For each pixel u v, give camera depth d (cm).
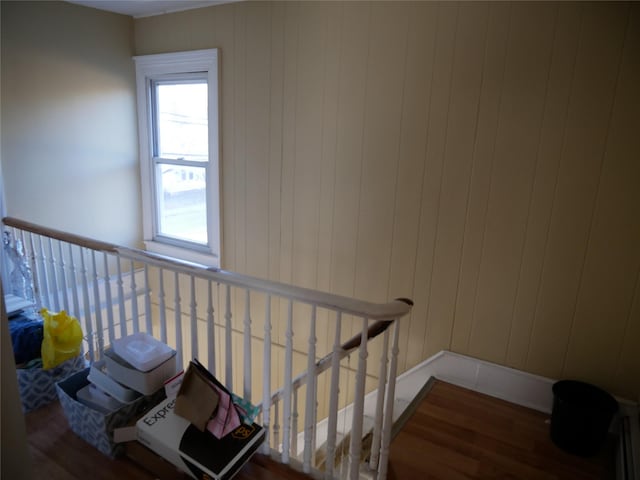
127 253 200
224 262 334
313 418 165
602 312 210
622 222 200
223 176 320
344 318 281
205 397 167
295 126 280
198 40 310
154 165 359
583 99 198
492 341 238
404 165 246
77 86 311
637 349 206
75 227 323
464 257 238
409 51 234
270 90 286
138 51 342
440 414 222
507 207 222
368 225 264
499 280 231
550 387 225
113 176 343
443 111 230
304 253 293
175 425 167
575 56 197
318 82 266
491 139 221
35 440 186
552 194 211
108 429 172
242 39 290
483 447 199
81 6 306
